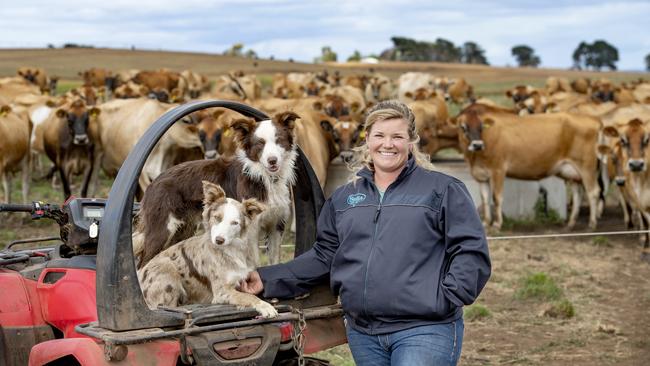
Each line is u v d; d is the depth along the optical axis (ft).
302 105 66.49
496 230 48.44
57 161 55.52
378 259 14.07
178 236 19.61
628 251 42.86
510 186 52.39
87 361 12.94
